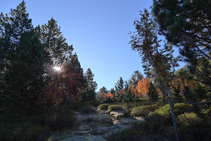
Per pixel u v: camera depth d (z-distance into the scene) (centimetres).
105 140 660
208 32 593
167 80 589
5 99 963
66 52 2198
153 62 618
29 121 806
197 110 662
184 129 540
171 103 550
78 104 2042
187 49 611
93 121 1155
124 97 3362
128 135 541
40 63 1197
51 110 1089
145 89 3453
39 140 584
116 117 1323
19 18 1800
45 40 1941
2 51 1357
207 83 619
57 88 1033
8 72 1052
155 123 679
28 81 1123
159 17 671
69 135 743
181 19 560
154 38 623
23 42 1474
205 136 476
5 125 648
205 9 521
